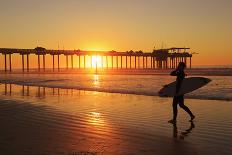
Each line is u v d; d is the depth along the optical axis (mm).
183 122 11445
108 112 14117
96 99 20031
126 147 7914
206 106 15773
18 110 14750
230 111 13984
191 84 12391
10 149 7695
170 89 12430
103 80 45750
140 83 36688
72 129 10164
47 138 8867
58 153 7340
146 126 10703
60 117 12656
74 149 7688
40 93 24938
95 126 10711
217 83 33625
